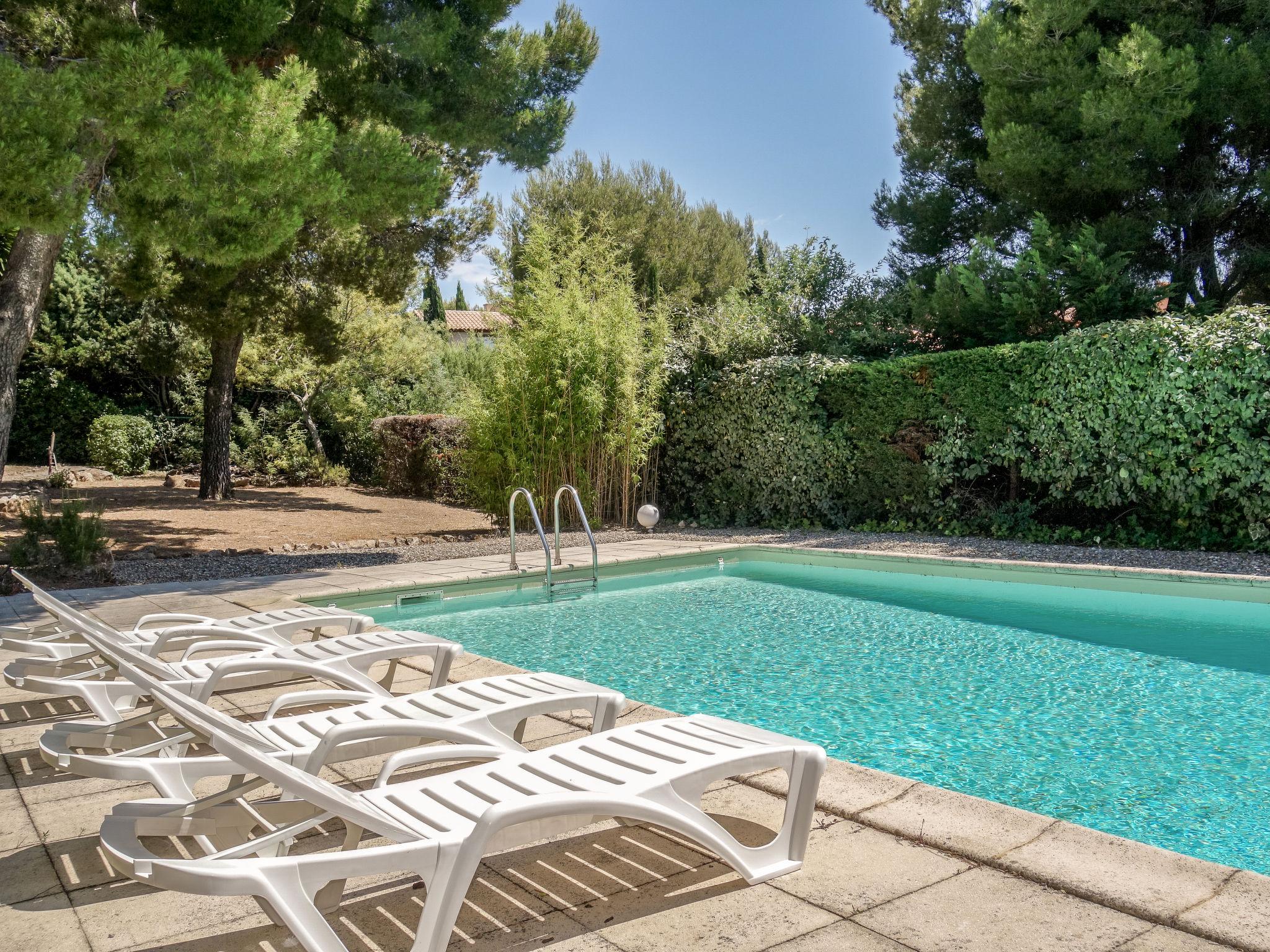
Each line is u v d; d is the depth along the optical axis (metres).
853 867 2.22
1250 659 5.21
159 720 3.70
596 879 2.24
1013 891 2.06
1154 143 10.46
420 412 21.31
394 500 17.06
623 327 11.65
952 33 13.50
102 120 6.88
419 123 10.61
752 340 12.58
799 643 5.91
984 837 2.31
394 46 10.00
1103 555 8.26
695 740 2.35
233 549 10.52
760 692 4.75
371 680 3.41
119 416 19.03
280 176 7.38
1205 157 11.11
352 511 14.82
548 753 2.29
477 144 11.42
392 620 6.89
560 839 2.51
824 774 2.83
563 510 11.52
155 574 8.25
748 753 2.20
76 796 2.88
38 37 8.58
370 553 9.63
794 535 10.79
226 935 2.00
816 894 2.08
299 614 4.70
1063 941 1.82
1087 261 10.24
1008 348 9.49
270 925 2.04
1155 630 5.96
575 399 11.23
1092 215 11.75
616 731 2.45
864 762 3.66
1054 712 4.30
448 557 9.39
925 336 12.57
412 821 1.90
